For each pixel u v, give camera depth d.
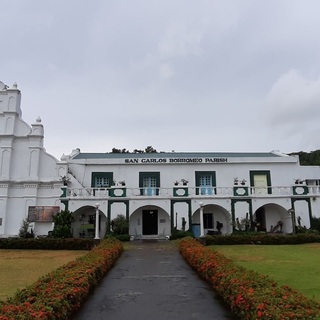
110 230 28.20
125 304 9.41
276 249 21.86
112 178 31.95
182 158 32.47
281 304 6.30
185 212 29.27
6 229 29.86
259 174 32.62
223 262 11.84
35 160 31.12
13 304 6.86
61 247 24.20
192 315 8.37
